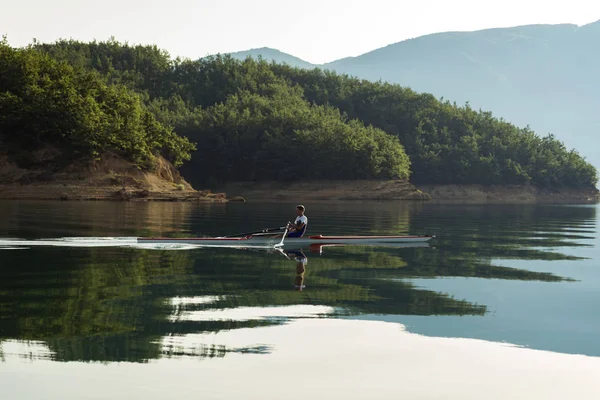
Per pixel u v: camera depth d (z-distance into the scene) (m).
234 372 8.44
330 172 110.94
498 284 15.85
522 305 13.28
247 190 113.06
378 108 160.00
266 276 16.06
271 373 8.45
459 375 8.62
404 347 9.83
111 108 80.94
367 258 20.34
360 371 8.65
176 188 77.44
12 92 74.88
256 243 23.58
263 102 138.75
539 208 81.38
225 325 10.78
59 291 13.30
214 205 64.06
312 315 11.74
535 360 9.35
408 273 17.28
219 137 118.00
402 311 12.34
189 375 8.27
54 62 83.81
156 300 12.62
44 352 9.01
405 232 31.27
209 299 12.88
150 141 81.69
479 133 154.12
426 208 68.81
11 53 76.69
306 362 8.94
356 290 14.45
